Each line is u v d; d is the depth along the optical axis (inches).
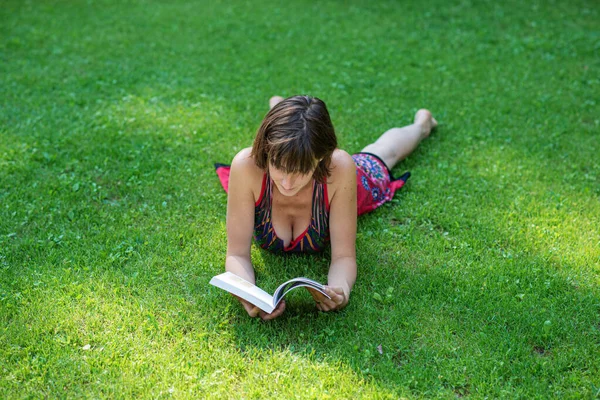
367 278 131.0
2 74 231.9
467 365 108.1
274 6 320.2
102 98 216.4
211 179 168.1
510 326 118.2
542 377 105.7
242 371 107.3
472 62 254.4
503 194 163.6
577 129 199.6
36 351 109.3
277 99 189.5
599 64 253.4
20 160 173.0
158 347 111.7
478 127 200.5
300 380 105.2
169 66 245.1
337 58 256.2
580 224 150.6
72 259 134.0
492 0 330.6
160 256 136.8
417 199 160.6
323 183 117.3
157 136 189.9
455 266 135.0
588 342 113.7
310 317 119.7
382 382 104.7
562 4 324.8
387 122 202.4
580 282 130.6
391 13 312.7
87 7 312.8
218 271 132.3
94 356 108.3
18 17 294.7
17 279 126.2
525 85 232.4
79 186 162.2
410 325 117.5
